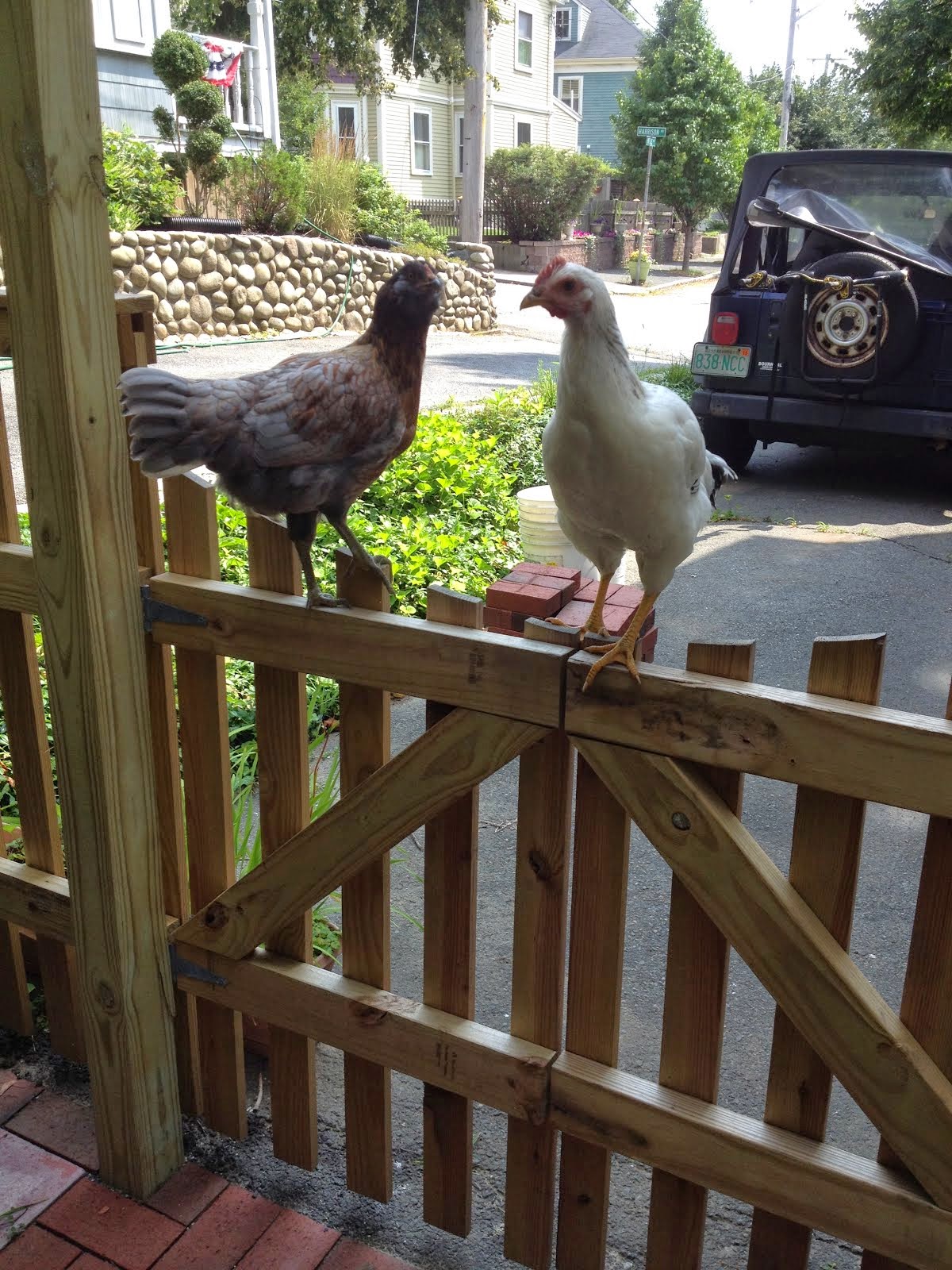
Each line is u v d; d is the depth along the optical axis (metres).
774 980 1.76
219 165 14.73
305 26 22.53
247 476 1.92
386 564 2.03
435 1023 2.17
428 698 1.97
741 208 8.08
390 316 1.97
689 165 35.16
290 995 2.32
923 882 1.63
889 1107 1.72
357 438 1.95
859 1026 1.70
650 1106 1.96
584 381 2.04
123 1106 2.37
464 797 2.03
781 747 1.63
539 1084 2.06
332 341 13.92
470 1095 2.15
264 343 13.27
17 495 6.78
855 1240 1.83
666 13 36.12
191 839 2.45
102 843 2.20
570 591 4.57
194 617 2.20
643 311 22.03
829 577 6.44
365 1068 2.31
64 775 2.21
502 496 7.23
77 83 1.82
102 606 2.08
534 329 17.95
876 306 7.23
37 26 1.73
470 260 17.62
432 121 32.69
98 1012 2.34
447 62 22.05
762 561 6.74
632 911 3.47
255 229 14.93
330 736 4.44
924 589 6.25
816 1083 1.84
